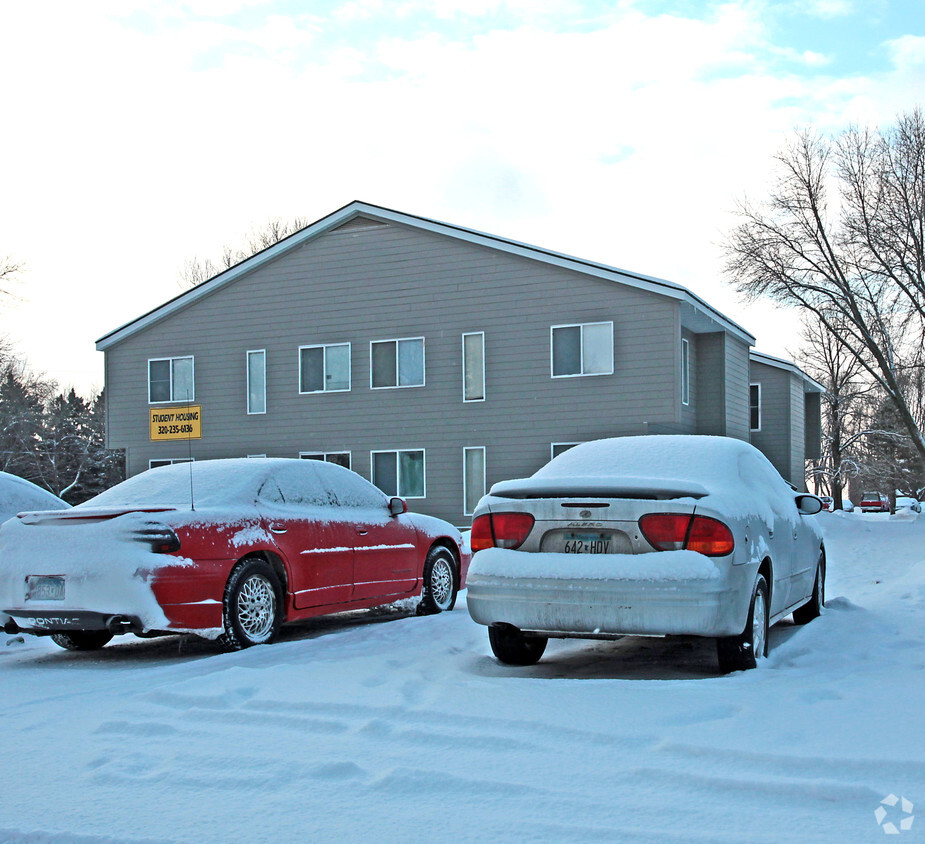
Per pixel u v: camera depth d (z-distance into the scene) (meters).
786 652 6.88
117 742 4.70
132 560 7.04
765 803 3.64
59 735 4.90
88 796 3.92
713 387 25.02
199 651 7.93
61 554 7.23
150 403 28.06
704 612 5.71
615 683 5.61
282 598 7.98
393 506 9.41
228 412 27.14
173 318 27.89
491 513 6.39
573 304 23.27
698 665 6.80
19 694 6.14
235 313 27.14
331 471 9.06
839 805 3.60
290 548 8.04
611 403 22.83
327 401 25.98
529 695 5.30
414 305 25.05
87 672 7.00
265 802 3.78
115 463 54.97
